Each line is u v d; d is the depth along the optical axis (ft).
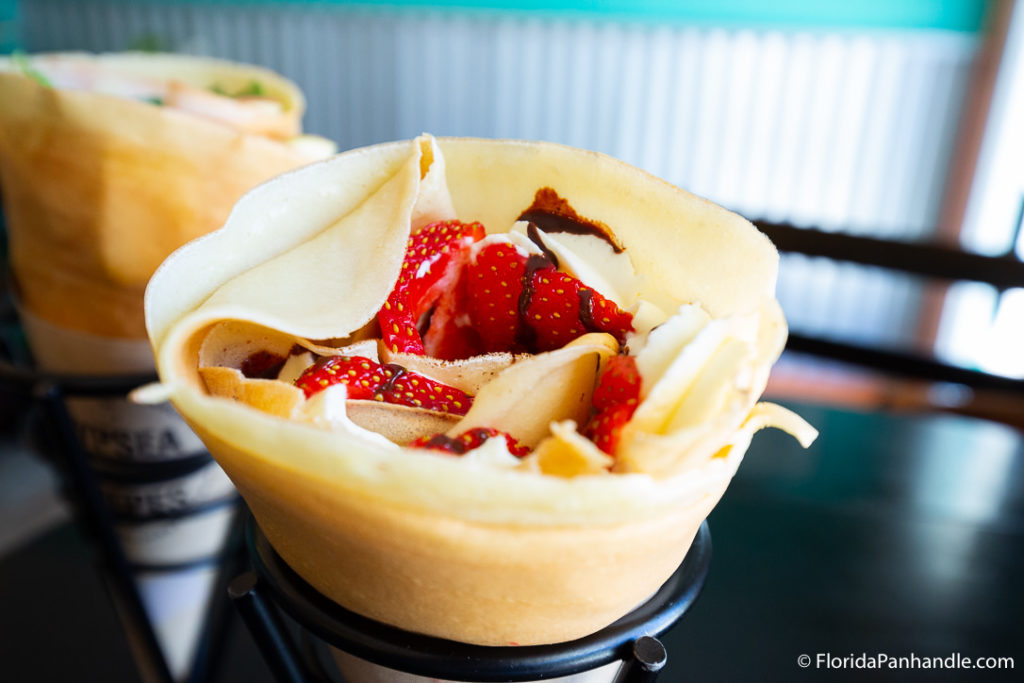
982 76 3.89
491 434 0.76
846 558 1.26
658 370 0.75
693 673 1.09
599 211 0.87
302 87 5.41
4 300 1.47
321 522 0.69
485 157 0.88
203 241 0.80
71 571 1.40
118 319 1.20
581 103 4.83
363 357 0.80
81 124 1.08
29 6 5.70
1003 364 3.52
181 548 1.30
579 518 0.67
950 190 4.17
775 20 4.25
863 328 4.42
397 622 0.74
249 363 0.82
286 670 0.81
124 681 1.20
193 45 4.94
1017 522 1.35
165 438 1.20
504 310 0.85
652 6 4.50
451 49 4.95
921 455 1.53
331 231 0.83
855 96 4.17
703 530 0.87
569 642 0.74
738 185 4.65
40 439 1.23
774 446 1.54
